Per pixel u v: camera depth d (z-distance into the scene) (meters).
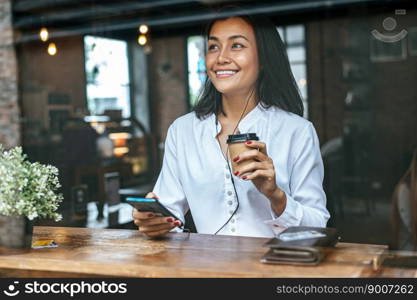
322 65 4.60
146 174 5.32
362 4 4.44
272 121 1.83
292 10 4.16
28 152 5.39
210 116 1.88
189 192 1.87
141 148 5.91
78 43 6.36
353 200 3.64
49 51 5.92
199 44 5.78
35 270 1.46
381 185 3.87
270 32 1.87
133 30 6.34
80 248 1.55
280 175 1.78
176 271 1.30
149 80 6.54
